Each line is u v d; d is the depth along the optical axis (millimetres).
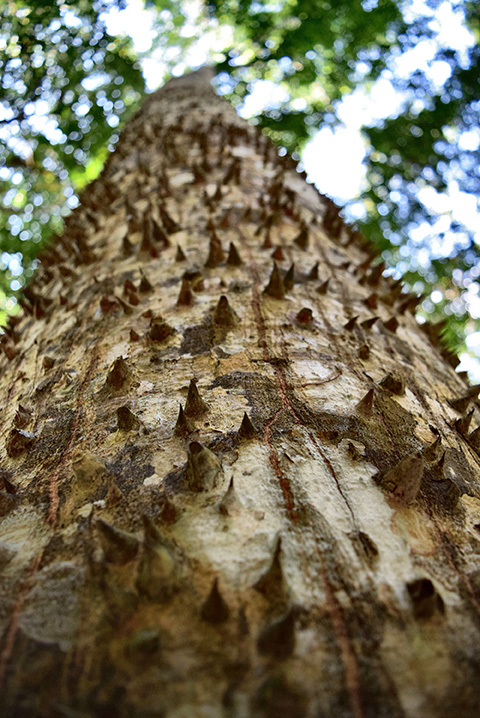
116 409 270
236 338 314
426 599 169
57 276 551
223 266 395
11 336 472
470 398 341
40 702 146
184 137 800
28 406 310
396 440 263
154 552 172
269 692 144
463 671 154
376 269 484
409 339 409
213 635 158
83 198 826
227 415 254
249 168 654
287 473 221
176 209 518
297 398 271
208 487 210
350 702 144
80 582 179
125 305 361
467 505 236
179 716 140
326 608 167
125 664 152
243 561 181
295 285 384
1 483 238
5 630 167
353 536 195
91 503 216
